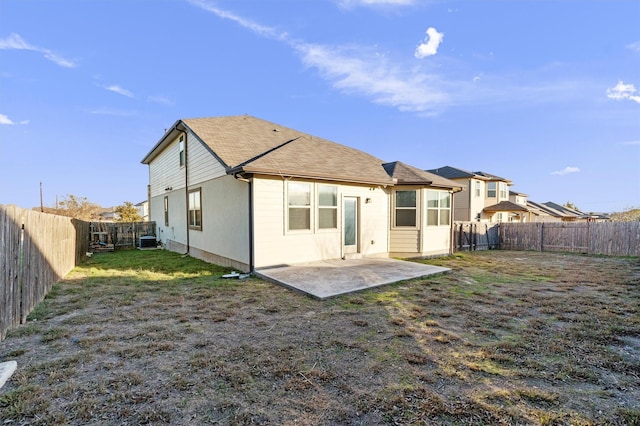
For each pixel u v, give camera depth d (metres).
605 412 2.33
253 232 7.63
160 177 15.73
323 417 2.27
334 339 3.72
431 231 11.10
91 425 2.18
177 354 3.33
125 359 3.21
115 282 6.96
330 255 9.16
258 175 7.69
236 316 4.60
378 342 3.64
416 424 2.19
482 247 15.27
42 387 2.66
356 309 4.91
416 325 4.20
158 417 2.26
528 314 4.68
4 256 3.79
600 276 7.78
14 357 3.26
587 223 13.18
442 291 6.06
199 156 10.67
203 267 9.02
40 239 5.36
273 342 3.64
